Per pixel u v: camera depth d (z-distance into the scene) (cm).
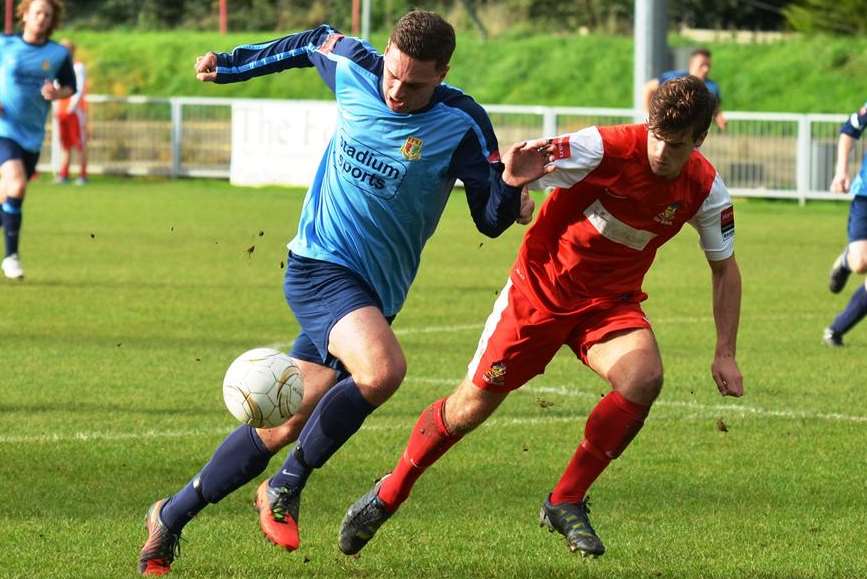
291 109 5691
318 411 1076
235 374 1055
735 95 7006
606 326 1144
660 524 1276
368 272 1130
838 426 1716
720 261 1165
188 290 2900
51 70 2928
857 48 7206
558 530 1126
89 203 4962
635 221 1128
